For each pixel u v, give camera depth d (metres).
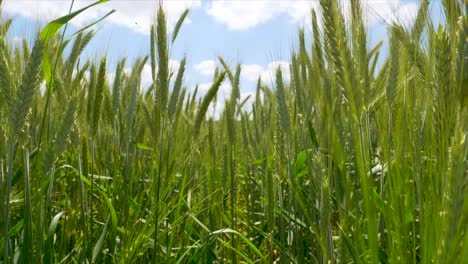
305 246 0.61
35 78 0.37
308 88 0.56
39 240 0.40
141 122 0.72
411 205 0.34
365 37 0.40
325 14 0.33
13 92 0.41
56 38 0.62
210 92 0.62
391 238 0.32
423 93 0.41
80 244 0.53
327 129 0.40
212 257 0.57
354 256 0.33
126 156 0.60
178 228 0.63
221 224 0.64
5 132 0.40
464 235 0.26
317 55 0.41
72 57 0.64
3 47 0.44
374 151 0.60
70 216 0.55
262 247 0.68
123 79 0.77
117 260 0.50
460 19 0.27
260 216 0.79
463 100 0.27
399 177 0.34
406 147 0.36
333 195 0.49
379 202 0.39
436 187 0.29
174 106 0.56
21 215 0.53
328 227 0.39
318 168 0.41
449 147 0.28
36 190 0.45
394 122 0.42
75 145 0.54
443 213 0.27
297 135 0.62
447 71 0.29
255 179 0.80
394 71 0.43
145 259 0.56
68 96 0.58
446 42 0.29
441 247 0.27
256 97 0.98
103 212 0.63
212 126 0.72
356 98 0.31
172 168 0.59
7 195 0.37
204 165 0.71
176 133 0.65
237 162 0.91
